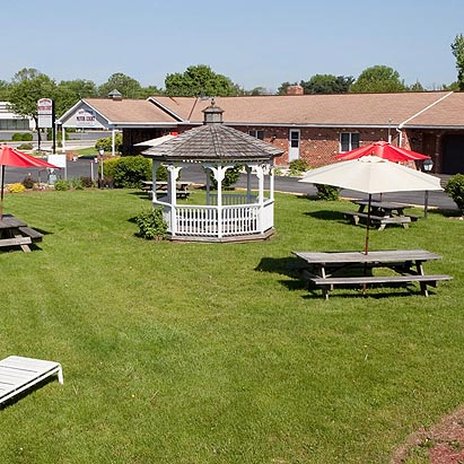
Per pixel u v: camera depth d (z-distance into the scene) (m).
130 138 46.19
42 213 21.70
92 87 125.75
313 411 7.28
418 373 8.27
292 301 11.50
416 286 12.41
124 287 12.57
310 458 6.34
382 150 19.36
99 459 6.38
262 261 14.70
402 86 84.38
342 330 9.91
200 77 95.69
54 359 8.87
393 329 9.94
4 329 10.04
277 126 40.88
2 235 16.14
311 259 11.78
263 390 7.81
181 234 17.23
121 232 18.39
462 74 60.66
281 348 9.16
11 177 34.59
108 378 8.22
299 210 22.31
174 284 12.80
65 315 10.77
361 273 13.33
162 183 27.06
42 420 7.15
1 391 7.15
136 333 9.87
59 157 29.77
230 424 7.01
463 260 14.59
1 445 6.64
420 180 11.66
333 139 38.44
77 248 16.19
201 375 8.27
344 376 8.20
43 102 37.94
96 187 29.91
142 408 7.40
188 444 6.62
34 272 13.70
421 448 6.49
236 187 29.95
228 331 9.93
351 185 11.21
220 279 13.14
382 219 18.47
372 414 7.20
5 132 85.62
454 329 9.92
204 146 16.80
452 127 33.94
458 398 7.56
